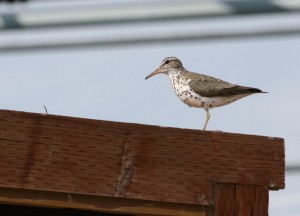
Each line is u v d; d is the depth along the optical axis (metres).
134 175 11.16
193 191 11.27
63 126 11.09
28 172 10.91
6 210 12.32
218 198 11.32
